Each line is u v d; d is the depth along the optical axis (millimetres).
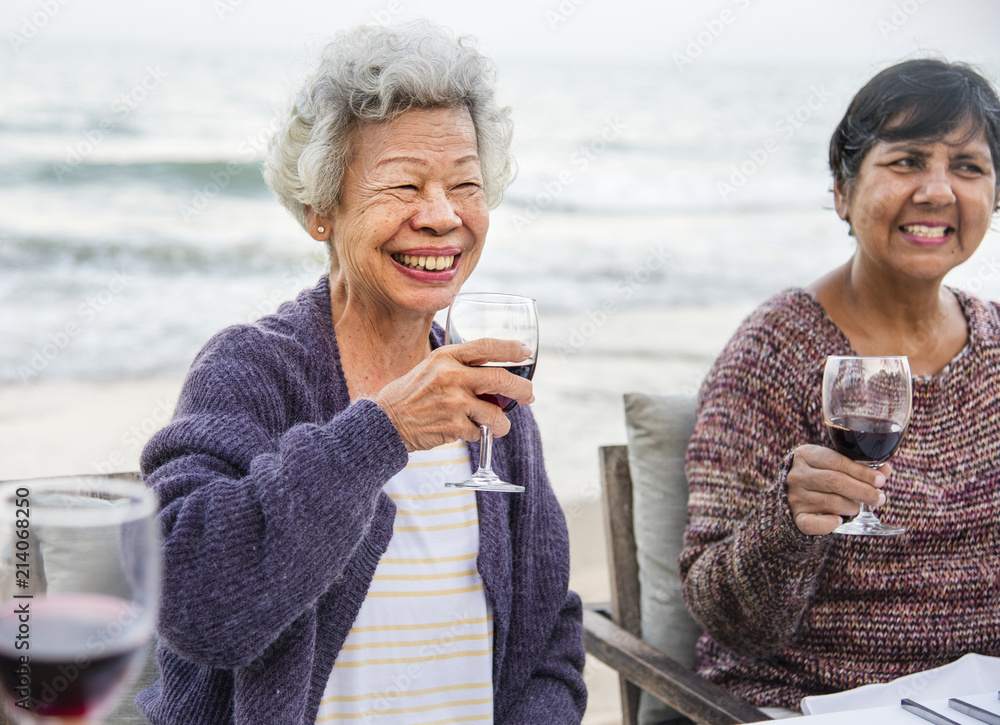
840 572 1891
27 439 7227
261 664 1312
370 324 1609
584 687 1693
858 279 2102
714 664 2041
